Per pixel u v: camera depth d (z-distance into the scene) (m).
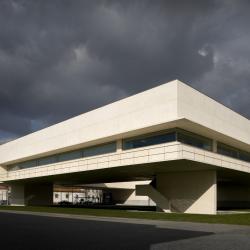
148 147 27.52
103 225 16.73
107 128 31.53
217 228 15.33
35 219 20.80
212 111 29.23
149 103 27.66
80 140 35.06
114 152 31.78
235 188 46.00
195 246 10.08
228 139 32.53
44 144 42.03
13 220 20.00
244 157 37.97
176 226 16.27
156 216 22.50
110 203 66.38
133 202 60.41
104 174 36.84
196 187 28.67
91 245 10.27
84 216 23.48
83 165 33.66
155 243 10.66
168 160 25.25
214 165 26.94
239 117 34.12
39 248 9.73
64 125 38.34
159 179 31.66
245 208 40.00
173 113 25.53
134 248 9.73
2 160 53.50
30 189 51.53
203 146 30.12
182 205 29.22
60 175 38.28
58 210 30.83
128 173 34.88
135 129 28.48
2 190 77.94
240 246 10.12
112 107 31.36
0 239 11.60
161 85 26.92
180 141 27.19
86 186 59.38
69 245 10.27
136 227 15.73
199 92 27.92
